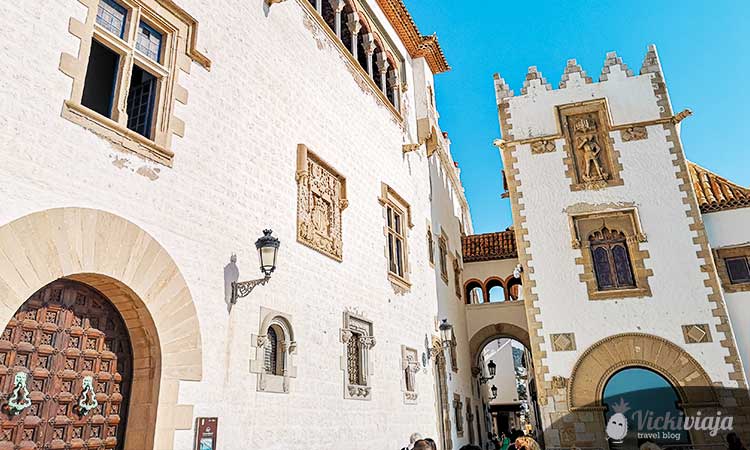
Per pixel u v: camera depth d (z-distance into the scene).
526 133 19.08
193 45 8.28
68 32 6.36
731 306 16.22
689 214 16.86
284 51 10.98
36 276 5.52
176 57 7.93
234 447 7.54
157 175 7.19
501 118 19.50
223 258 8.09
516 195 18.36
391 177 15.62
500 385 34.88
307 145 11.15
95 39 6.93
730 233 16.94
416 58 20.05
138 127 7.62
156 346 6.78
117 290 6.56
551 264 17.30
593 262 17.20
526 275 17.38
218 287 7.88
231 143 8.77
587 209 17.62
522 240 17.80
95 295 6.56
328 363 10.32
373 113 15.08
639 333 16.03
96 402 6.27
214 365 7.52
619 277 16.91
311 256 10.50
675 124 17.92
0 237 5.23
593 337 16.28
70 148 6.07
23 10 5.88
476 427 22.22
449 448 16.61
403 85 18.22
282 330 9.23
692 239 16.59
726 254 16.80
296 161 10.59
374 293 13.02
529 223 17.92
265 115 9.87
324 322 10.48
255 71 9.84
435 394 16.14
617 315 16.34
